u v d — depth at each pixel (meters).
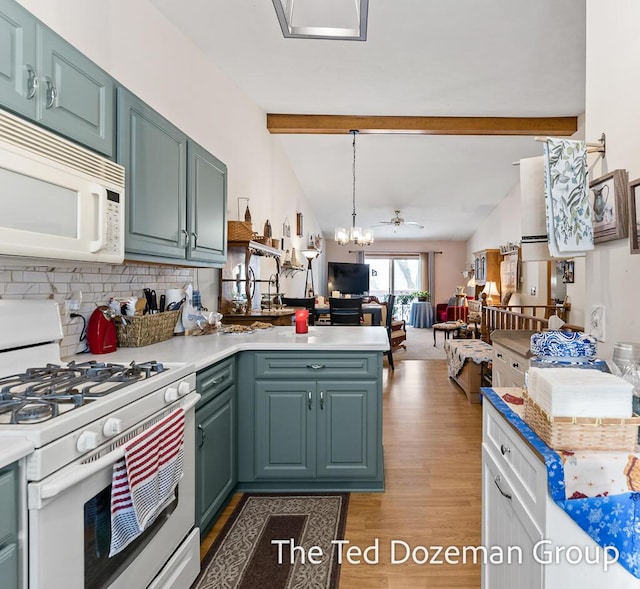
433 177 6.61
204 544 1.79
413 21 2.67
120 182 1.51
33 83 1.17
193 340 2.31
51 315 1.51
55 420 0.91
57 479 0.87
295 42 2.90
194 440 1.59
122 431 1.11
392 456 2.70
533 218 1.56
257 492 2.25
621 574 0.78
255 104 4.17
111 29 1.98
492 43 2.96
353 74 3.46
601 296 1.36
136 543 1.18
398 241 10.93
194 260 2.30
